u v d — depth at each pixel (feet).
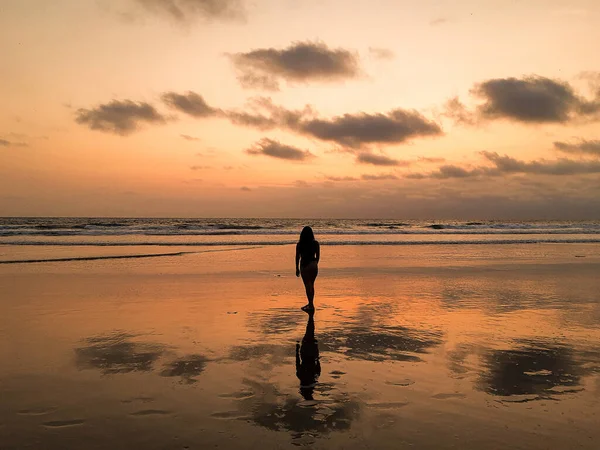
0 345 19.47
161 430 11.41
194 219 396.78
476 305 29.60
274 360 17.58
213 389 14.33
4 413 12.36
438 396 13.87
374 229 160.86
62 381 14.98
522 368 16.70
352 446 10.64
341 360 17.67
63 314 25.98
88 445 10.56
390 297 32.63
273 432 11.35
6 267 49.34
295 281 40.19
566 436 11.23
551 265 54.13
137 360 17.39
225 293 33.78
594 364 17.24
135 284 37.78
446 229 159.94
